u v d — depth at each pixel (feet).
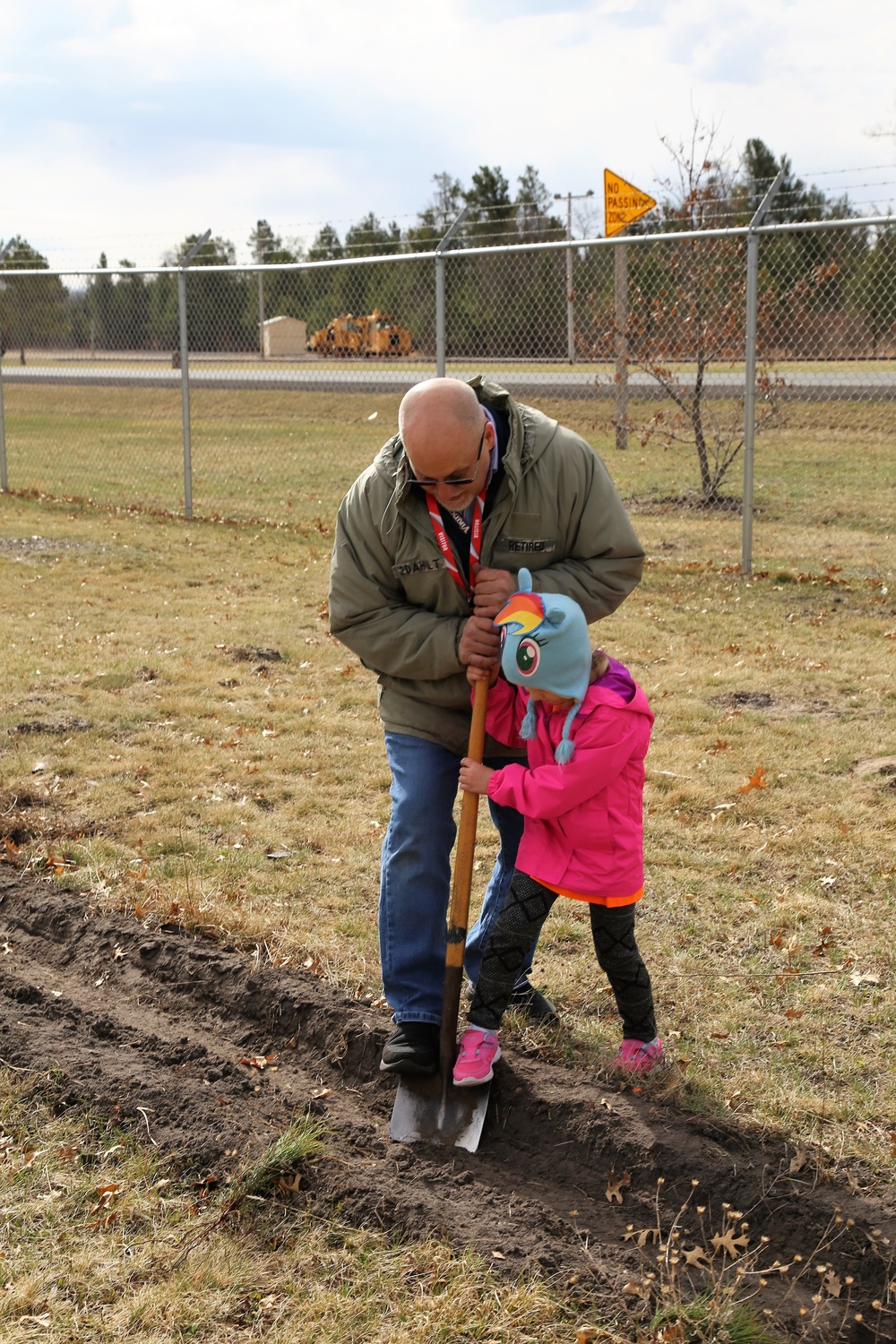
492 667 9.05
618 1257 7.82
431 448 8.02
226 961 11.27
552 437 9.14
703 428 48.60
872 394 45.29
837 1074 9.62
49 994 10.91
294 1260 7.70
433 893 9.52
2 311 48.91
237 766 16.72
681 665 21.79
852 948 11.74
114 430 62.28
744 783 16.02
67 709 19.11
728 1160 8.50
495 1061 9.78
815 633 23.86
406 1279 7.54
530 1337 7.09
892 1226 7.91
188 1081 9.57
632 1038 9.68
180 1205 8.18
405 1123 9.12
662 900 12.81
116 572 30.30
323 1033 10.24
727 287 37.52
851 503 39.27
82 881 13.06
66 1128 9.00
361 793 15.90
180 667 21.59
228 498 42.91
